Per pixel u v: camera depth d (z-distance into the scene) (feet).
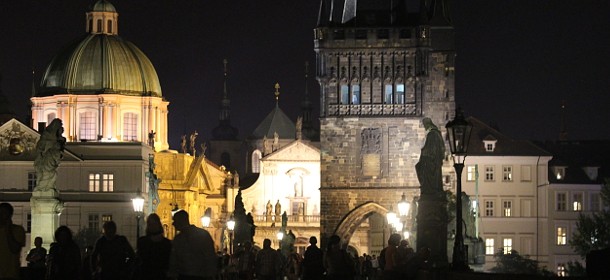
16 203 564.30
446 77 510.17
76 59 638.94
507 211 552.41
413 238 362.12
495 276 144.77
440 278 180.55
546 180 552.82
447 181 522.06
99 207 567.18
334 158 500.74
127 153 572.92
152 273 140.15
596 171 562.25
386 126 501.15
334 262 191.21
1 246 134.10
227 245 560.61
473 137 553.23
